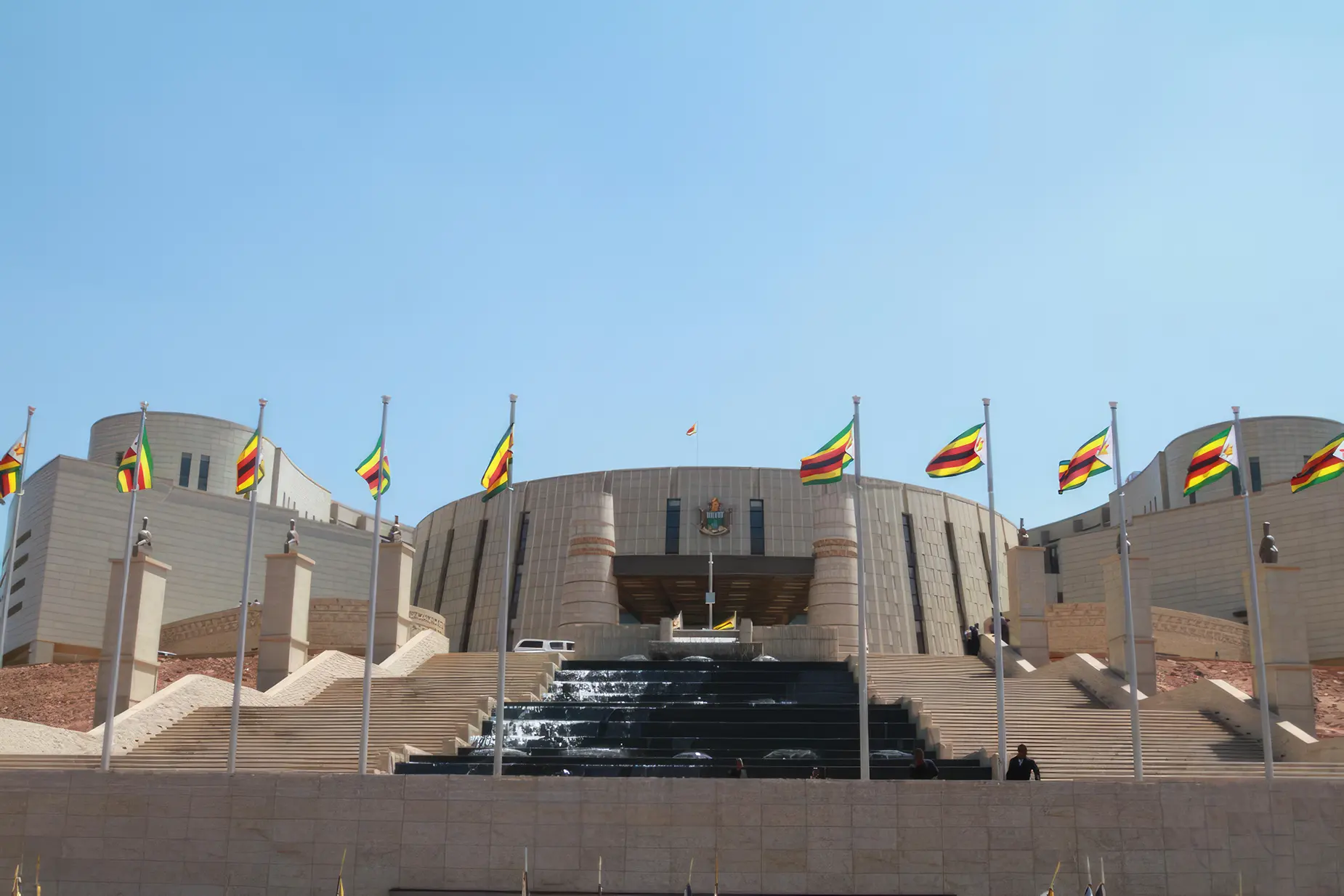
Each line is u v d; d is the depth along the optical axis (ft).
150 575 142.61
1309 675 123.44
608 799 85.20
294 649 153.17
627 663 156.15
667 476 258.57
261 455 103.50
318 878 85.25
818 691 142.31
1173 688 158.71
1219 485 247.91
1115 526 246.68
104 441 260.21
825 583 211.00
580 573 218.59
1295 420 245.45
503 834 84.99
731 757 113.39
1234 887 83.25
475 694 135.95
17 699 155.22
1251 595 95.09
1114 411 99.04
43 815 87.61
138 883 86.22
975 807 84.38
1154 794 84.58
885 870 83.56
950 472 102.53
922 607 258.37
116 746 117.50
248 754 114.52
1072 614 185.88
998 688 94.73
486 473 101.40
